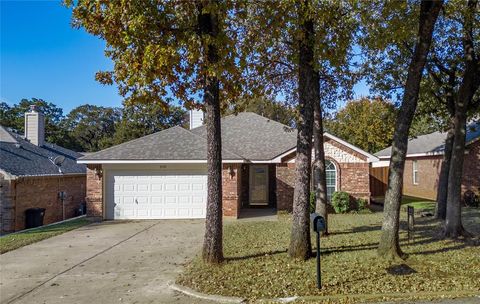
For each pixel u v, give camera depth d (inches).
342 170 788.0
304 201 368.8
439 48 571.8
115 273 349.1
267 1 340.5
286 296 274.2
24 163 829.2
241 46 386.9
